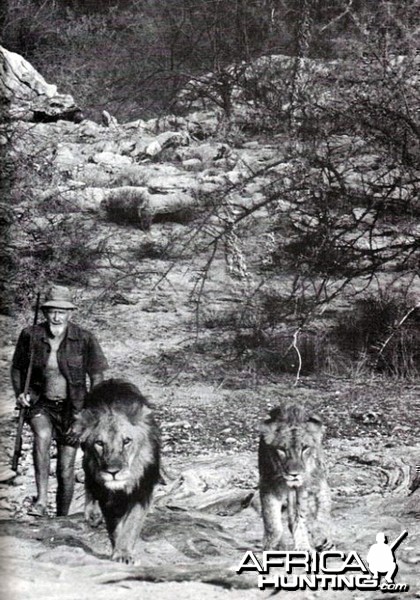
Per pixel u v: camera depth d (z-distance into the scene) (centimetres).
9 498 962
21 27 3678
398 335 1614
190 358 1598
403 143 1412
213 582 658
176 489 978
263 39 1720
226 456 1158
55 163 2578
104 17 3531
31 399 881
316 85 1434
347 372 1551
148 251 2194
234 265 1936
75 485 1011
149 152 2959
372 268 1594
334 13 1488
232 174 2472
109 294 1936
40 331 880
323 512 738
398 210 1537
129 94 2030
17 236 2092
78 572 656
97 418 727
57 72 3547
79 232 2167
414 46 1364
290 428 729
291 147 1422
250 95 1602
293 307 1681
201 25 1948
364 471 1051
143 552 736
